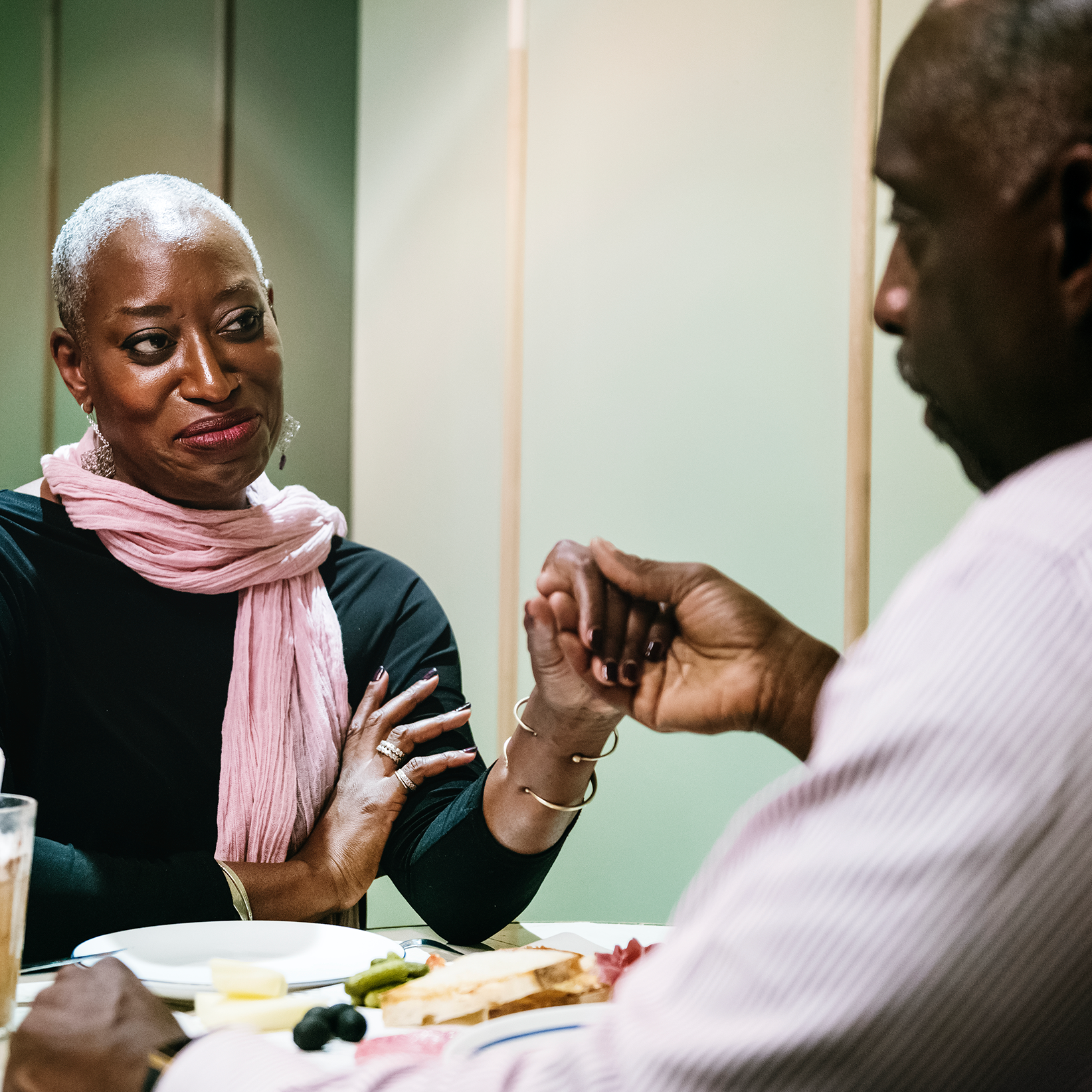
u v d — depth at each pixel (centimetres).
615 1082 42
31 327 231
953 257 48
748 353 197
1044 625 40
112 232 121
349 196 268
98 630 124
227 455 124
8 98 229
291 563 133
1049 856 38
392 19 260
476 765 127
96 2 235
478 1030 61
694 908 46
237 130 251
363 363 268
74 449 134
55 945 100
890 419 180
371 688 132
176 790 124
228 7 249
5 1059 64
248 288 125
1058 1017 38
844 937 39
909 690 41
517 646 232
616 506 216
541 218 229
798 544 190
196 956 85
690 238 205
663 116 209
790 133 191
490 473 239
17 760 122
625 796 211
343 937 90
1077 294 46
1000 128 45
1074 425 48
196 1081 52
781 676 81
